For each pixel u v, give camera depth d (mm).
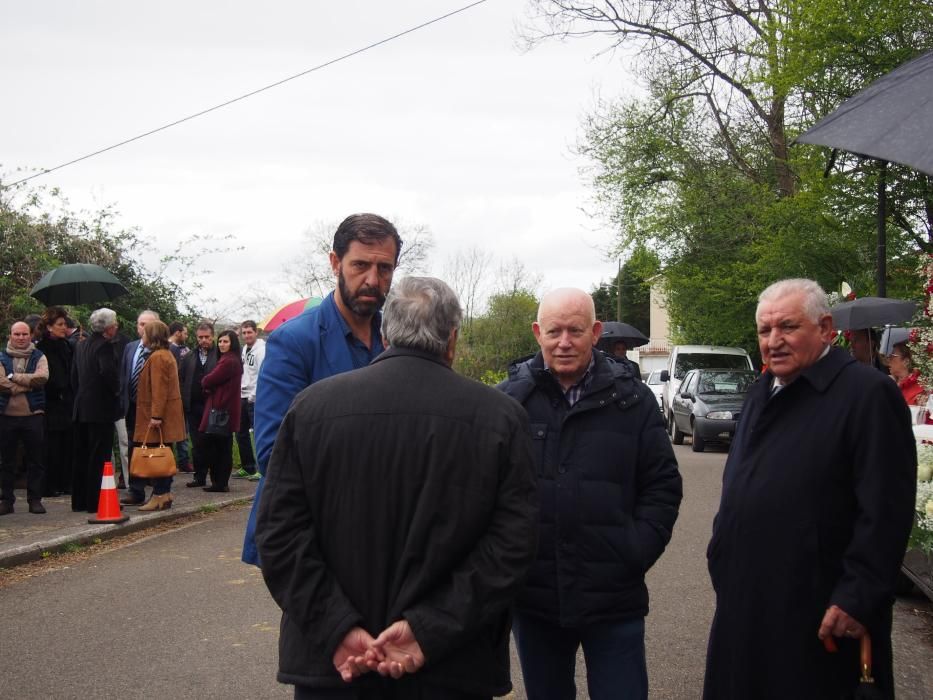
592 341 3693
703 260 26734
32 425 9852
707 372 20797
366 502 2719
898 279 18359
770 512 3186
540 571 3539
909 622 6418
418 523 2688
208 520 10328
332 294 3643
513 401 2873
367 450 2725
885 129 3896
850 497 3143
